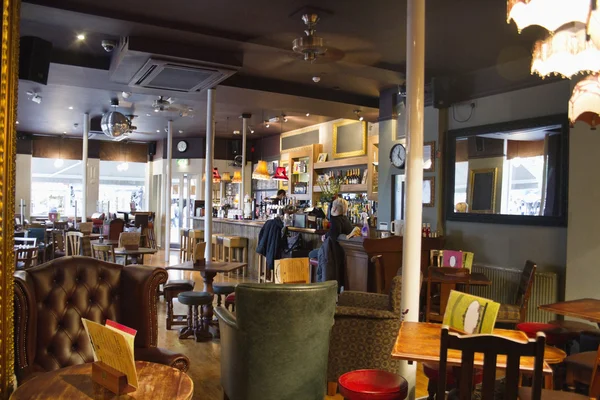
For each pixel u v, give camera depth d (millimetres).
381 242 5672
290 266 5105
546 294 5172
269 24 5070
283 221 9133
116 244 8641
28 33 5824
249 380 3209
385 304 4387
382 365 3855
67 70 6785
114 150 15930
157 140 16031
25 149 14406
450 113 6703
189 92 7527
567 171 5176
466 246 6426
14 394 1991
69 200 15695
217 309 3672
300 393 3229
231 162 15484
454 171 6598
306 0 4418
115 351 1945
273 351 3170
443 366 2162
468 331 2648
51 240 10438
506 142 5906
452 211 6613
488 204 6109
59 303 3027
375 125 10086
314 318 3205
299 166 12695
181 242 12125
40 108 10656
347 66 6473
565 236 5238
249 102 8461
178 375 2203
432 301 5676
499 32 5023
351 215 10773
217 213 14578
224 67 6023
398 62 6238
